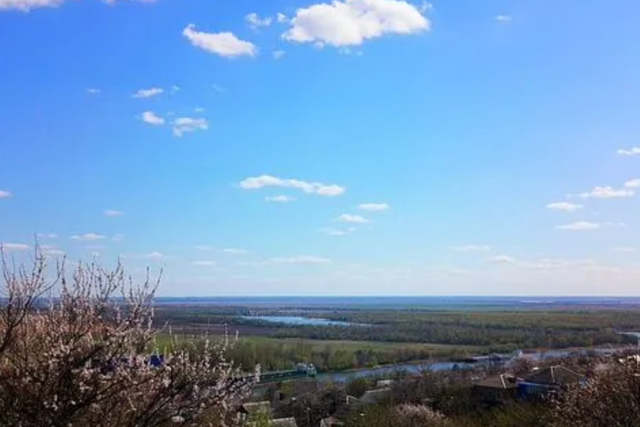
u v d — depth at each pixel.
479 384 42.19
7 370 6.94
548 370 36.09
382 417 35.88
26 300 7.11
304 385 50.72
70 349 7.01
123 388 7.23
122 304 7.72
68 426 6.91
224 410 8.38
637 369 17.17
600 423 17.02
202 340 8.34
